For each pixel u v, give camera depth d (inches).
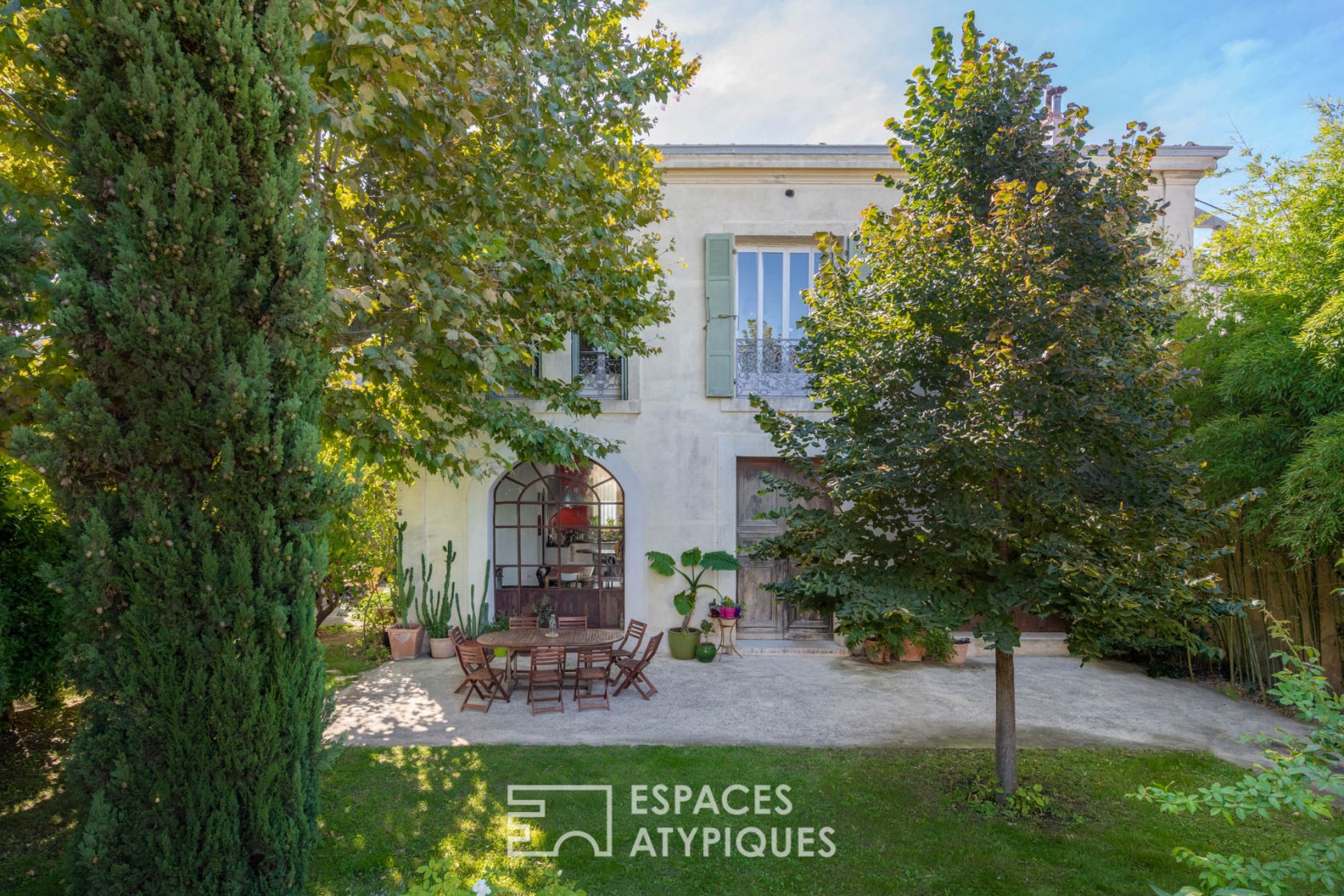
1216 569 311.6
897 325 198.1
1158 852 163.3
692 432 388.2
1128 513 164.6
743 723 259.0
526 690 303.3
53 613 211.8
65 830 174.1
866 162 380.8
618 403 384.8
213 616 107.8
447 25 168.1
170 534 106.0
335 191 172.7
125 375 105.3
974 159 180.7
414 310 167.8
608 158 222.8
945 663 356.8
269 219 113.1
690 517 386.9
